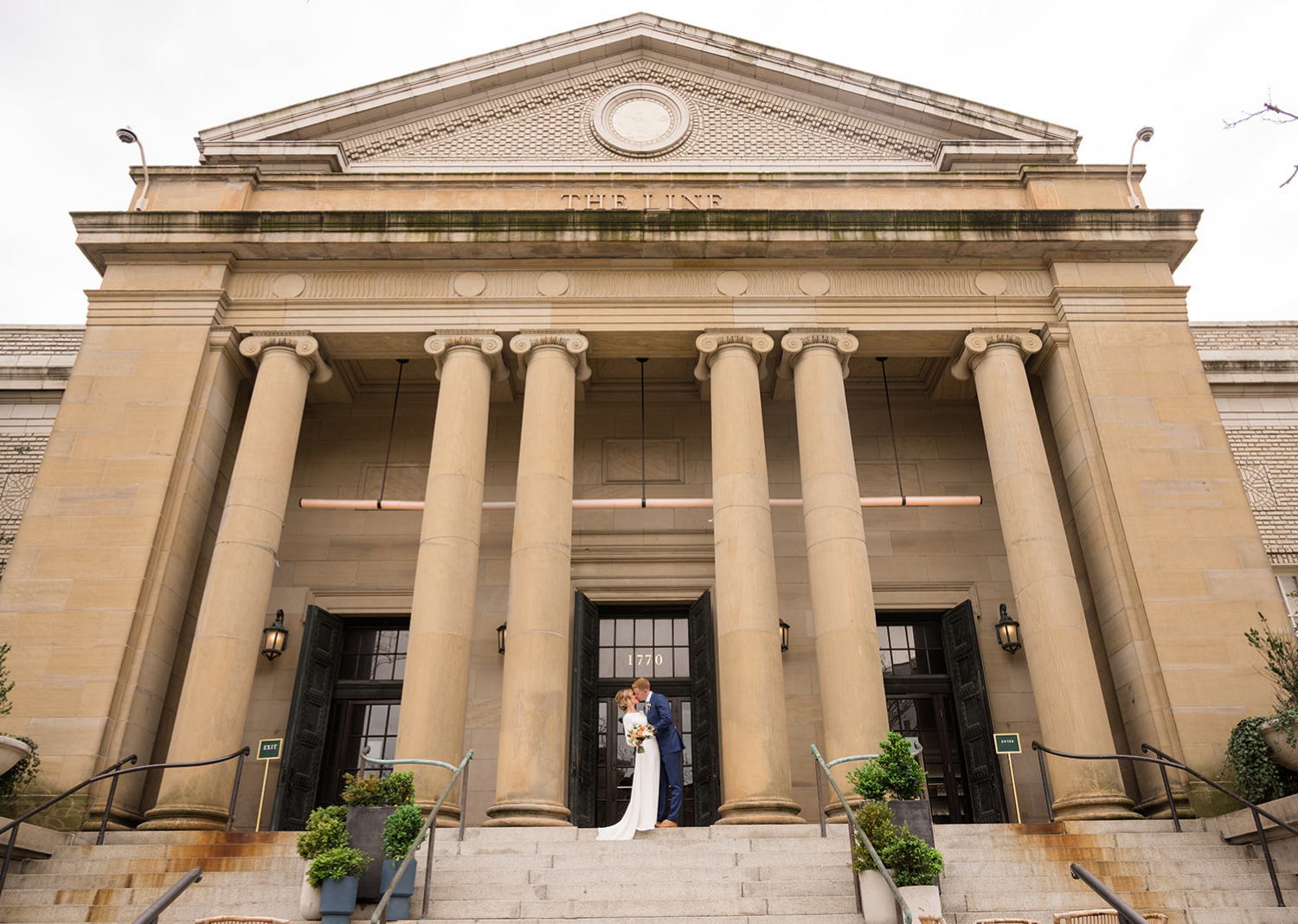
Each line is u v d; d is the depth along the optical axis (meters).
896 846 8.80
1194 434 15.71
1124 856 11.12
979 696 16.69
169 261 16.97
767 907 9.30
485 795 16.52
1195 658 13.94
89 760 13.02
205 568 16.75
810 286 17.09
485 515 18.92
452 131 19.89
